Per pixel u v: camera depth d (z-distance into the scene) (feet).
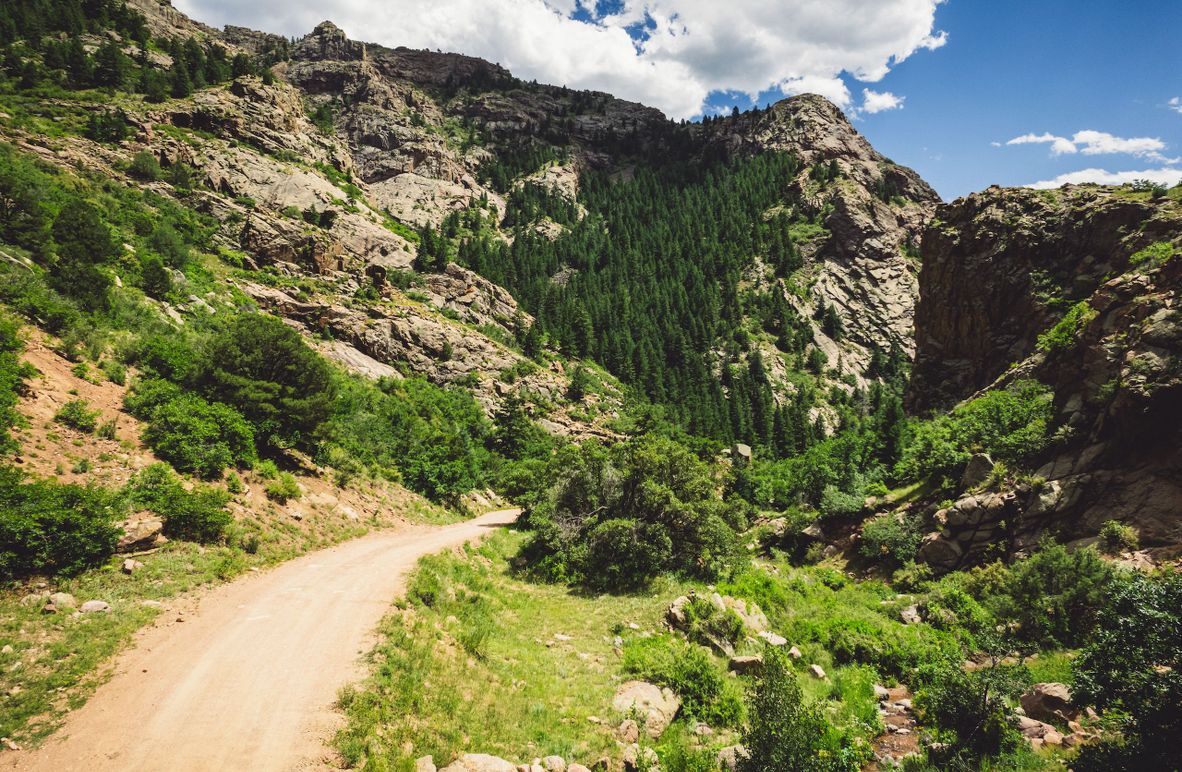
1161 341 81.20
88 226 127.13
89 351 80.74
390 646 44.29
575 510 99.19
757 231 516.73
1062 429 91.45
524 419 200.85
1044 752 40.45
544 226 571.28
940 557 94.58
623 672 50.80
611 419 267.59
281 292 205.36
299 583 58.08
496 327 308.60
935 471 115.44
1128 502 76.95
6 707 30.32
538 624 63.31
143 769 27.68
